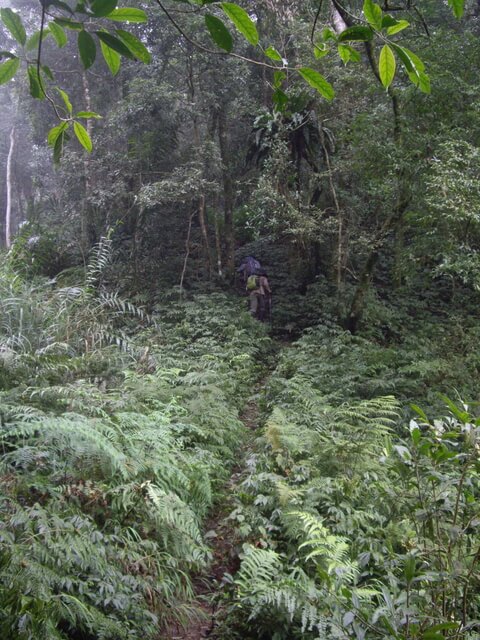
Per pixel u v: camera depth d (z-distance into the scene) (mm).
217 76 15109
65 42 2000
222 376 8867
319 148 15453
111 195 15203
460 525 2912
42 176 24922
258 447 6270
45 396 5199
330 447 5156
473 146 9539
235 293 16516
